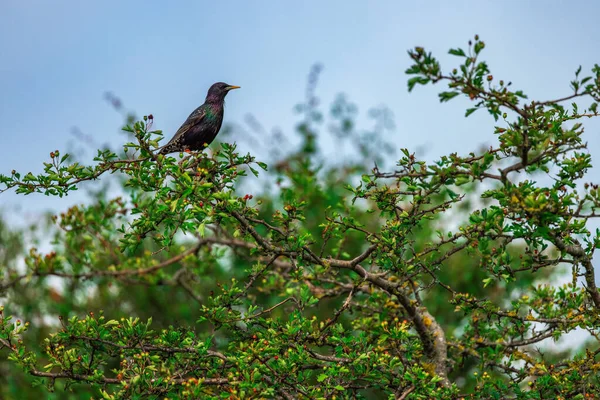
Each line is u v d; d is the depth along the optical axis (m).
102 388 11.45
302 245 11.45
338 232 12.10
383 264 11.85
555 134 9.73
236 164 11.07
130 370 11.39
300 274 11.80
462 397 11.66
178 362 11.86
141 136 10.79
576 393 11.52
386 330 11.68
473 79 8.98
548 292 13.20
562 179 10.64
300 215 11.44
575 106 10.95
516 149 9.85
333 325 12.29
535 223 10.16
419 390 11.09
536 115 9.98
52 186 11.37
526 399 11.45
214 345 12.81
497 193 10.48
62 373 11.38
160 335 11.98
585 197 9.93
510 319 12.95
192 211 10.28
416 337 13.41
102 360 11.82
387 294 13.29
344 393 11.66
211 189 11.22
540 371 12.02
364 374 11.37
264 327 12.55
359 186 11.23
